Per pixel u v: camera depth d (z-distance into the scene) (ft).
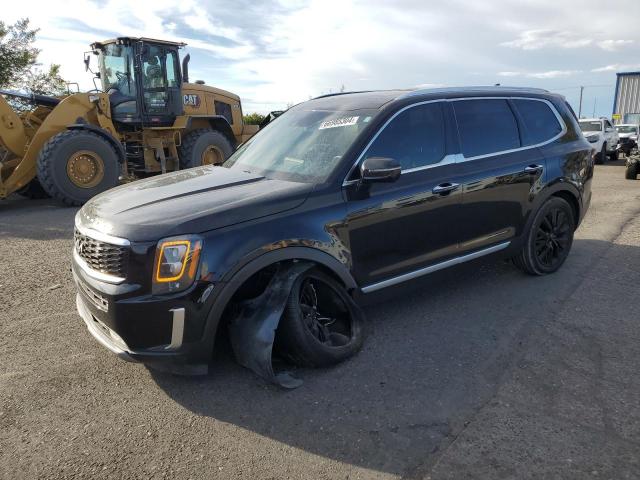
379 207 12.00
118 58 37.29
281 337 10.82
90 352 12.23
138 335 9.68
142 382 10.92
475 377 10.76
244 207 10.43
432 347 12.11
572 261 18.29
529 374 10.80
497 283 16.24
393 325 13.34
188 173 13.93
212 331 9.98
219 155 41.47
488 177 14.19
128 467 8.36
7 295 15.97
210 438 9.06
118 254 9.72
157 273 9.53
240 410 9.85
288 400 10.11
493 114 15.12
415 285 13.25
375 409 9.73
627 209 27.91
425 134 13.35
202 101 42.29
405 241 12.65
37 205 34.19
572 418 9.27
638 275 16.72
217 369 11.34
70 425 9.48
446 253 13.65
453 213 13.51
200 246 9.71
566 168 16.46
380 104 13.16
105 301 9.78
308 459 8.45
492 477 7.87
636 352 11.65
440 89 14.30
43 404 10.13
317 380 10.79
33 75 77.82
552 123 16.85
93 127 32.89
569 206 16.88
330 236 11.25
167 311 9.57
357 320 12.05
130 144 39.45
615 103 116.47
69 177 31.68
